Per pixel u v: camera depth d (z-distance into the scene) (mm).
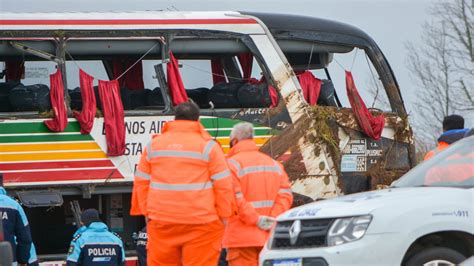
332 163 57156
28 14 54438
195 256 39938
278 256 37469
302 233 37344
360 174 58219
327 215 36781
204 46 56594
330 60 60750
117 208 54844
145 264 51438
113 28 55312
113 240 48281
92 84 53906
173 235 39906
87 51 55281
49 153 53375
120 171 54094
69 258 47875
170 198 39562
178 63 57594
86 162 53719
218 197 39906
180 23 56156
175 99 55281
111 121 54031
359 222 35875
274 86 56625
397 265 35469
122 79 56562
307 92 58188
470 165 39750
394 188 40031
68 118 53750
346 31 60000
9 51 54344
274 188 42469
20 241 47000
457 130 50656
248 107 56656
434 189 37406
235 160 42312
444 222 35844
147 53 56156
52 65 55250
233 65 58500
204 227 39750
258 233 41719
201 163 39812
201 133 40438
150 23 55781
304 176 56406
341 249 35719
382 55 60562
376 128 58469
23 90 53688
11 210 46438
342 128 57906
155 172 39969
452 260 36031
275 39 58562
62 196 53656
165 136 40125
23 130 53188
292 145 56375
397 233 35656
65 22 54719
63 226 54844
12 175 52875
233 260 42281
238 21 56906
